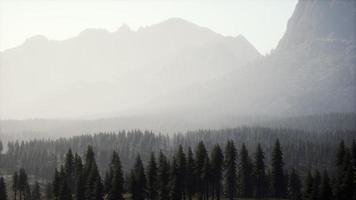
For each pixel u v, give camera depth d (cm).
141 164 13512
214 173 12681
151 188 12494
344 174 12725
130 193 13012
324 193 11788
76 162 13888
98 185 12031
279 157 13938
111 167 13450
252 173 13912
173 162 12312
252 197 13912
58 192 13025
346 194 12069
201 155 12700
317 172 13375
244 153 13975
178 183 11969
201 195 12725
